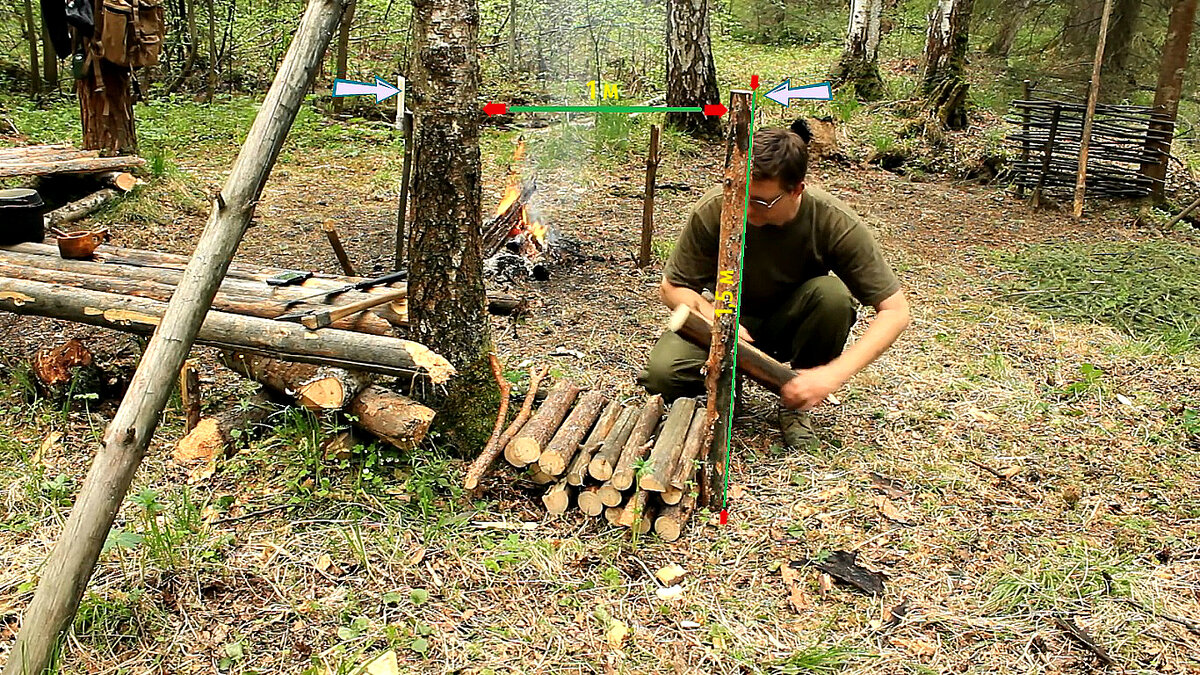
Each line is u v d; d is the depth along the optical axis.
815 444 3.56
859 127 11.65
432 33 2.93
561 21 13.38
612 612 2.61
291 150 9.39
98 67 6.89
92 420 3.54
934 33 12.58
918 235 7.54
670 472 2.92
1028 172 9.45
